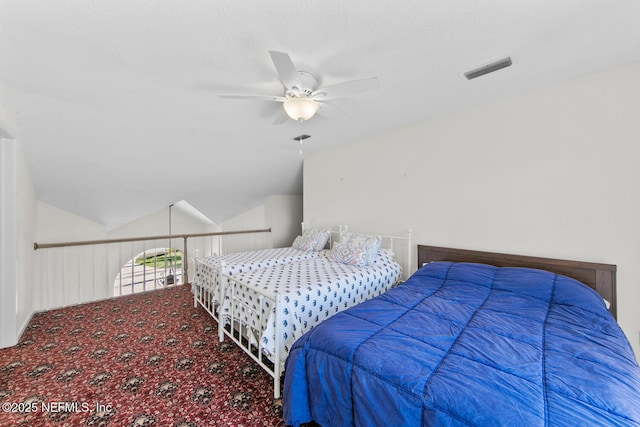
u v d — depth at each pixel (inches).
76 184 135.9
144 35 55.9
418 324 58.4
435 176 110.6
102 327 105.8
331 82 75.9
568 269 82.3
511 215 92.7
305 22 52.6
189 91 81.3
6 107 81.4
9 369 78.5
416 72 73.1
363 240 120.9
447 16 51.7
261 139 133.7
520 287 76.4
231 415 61.6
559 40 60.3
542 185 86.6
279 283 86.4
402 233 122.4
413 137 117.1
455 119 104.1
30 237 116.7
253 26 53.5
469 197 101.6
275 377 66.9
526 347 48.8
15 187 92.7
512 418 32.8
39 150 107.7
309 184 168.4
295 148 153.6
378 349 48.1
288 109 75.6
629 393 37.0
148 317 115.3
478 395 36.4
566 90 81.5
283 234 230.1
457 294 76.6
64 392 68.8
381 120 112.0
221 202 203.0
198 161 146.6
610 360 44.6
